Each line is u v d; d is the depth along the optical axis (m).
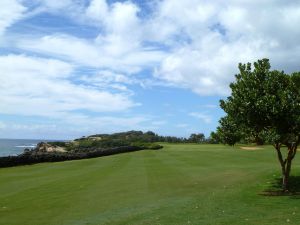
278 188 23.83
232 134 24.69
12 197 23.89
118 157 55.66
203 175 31.11
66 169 40.53
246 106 22.34
